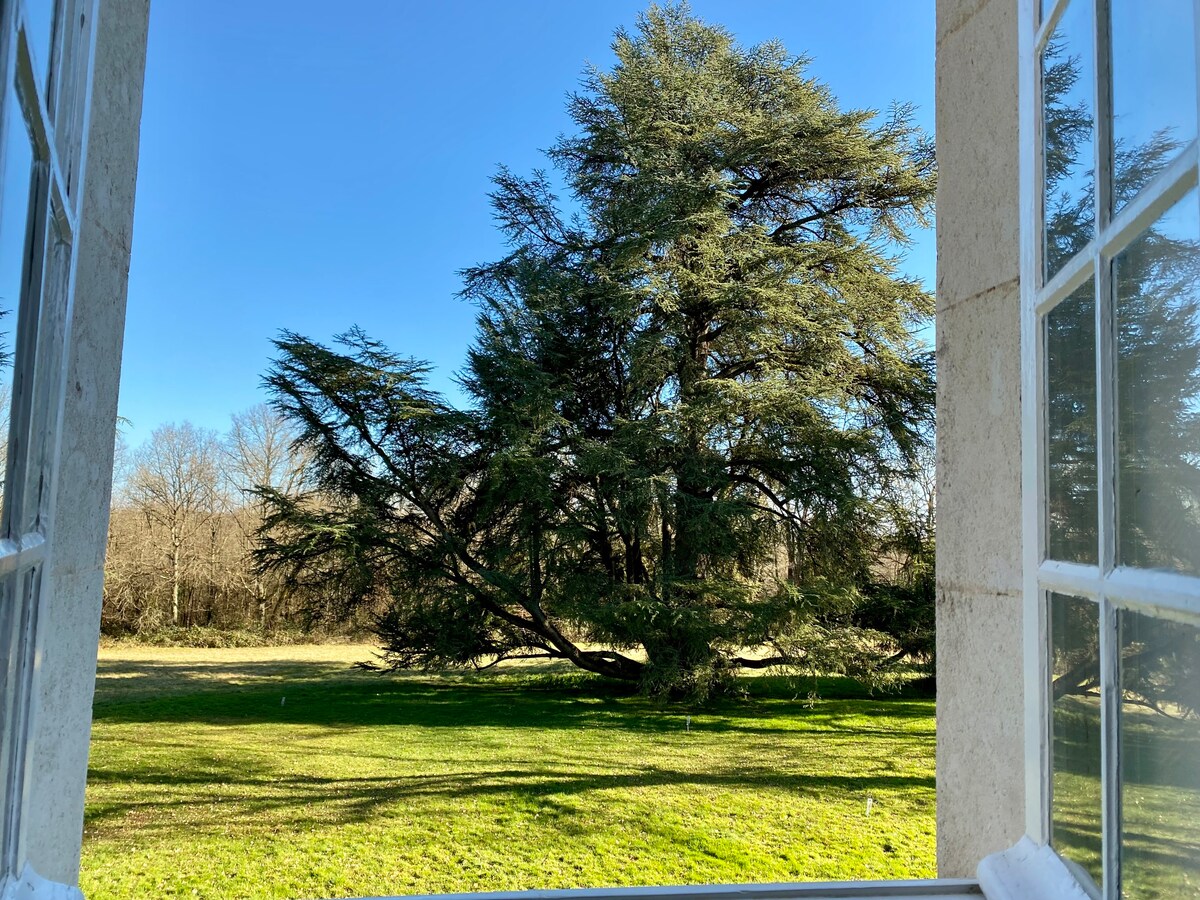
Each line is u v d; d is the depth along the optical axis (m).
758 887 1.17
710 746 8.80
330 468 12.05
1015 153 1.31
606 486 11.49
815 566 12.07
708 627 10.88
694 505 10.97
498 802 6.30
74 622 1.28
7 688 0.77
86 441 1.31
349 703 11.84
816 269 11.98
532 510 11.54
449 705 11.70
